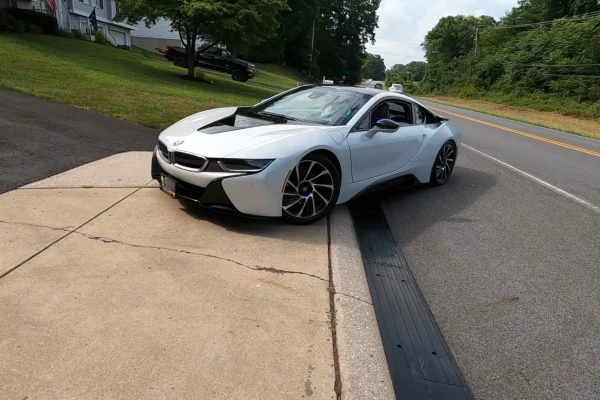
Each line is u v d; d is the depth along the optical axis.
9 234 3.48
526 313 3.35
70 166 5.29
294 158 4.03
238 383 2.25
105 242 3.53
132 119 8.21
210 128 4.42
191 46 20.31
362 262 3.87
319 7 69.56
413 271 3.89
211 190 3.89
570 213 5.91
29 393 2.05
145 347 2.42
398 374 2.53
